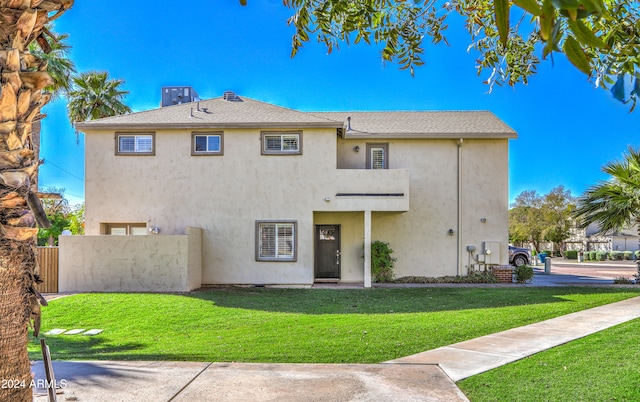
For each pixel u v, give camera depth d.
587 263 35.50
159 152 16.58
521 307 11.23
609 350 6.84
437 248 17.58
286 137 16.47
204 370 6.24
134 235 14.96
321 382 5.68
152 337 8.87
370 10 3.46
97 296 13.33
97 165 16.61
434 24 4.05
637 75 2.08
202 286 16.11
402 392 5.28
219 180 16.45
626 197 14.44
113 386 5.56
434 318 9.94
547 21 1.22
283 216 16.25
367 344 7.71
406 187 16.09
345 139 17.73
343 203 16.08
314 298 13.25
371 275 17.19
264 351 7.40
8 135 2.53
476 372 6.01
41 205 2.96
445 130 17.86
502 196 17.55
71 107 24.56
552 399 4.96
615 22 2.51
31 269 2.90
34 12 2.54
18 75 2.52
